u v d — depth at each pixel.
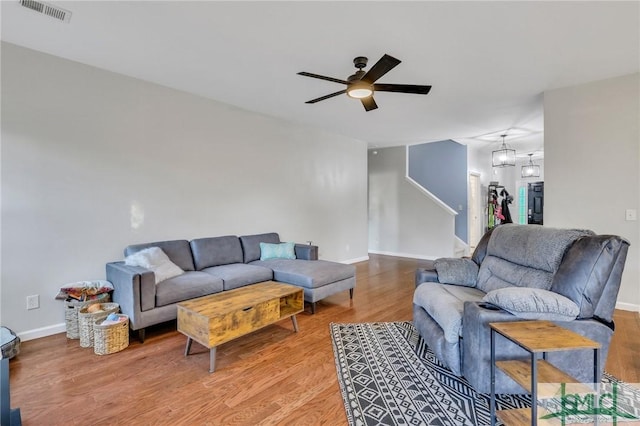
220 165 4.12
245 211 4.42
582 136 3.47
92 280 3.07
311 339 2.78
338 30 2.40
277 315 2.72
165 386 2.06
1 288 2.61
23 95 2.69
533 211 10.07
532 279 2.18
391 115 4.66
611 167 3.34
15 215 2.67
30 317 2.74
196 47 2.68
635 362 2.31
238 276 3.37
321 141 5.59
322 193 5.64
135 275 2.62
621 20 2.25
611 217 3.35
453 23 2.30
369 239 7.86
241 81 3.41
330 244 5.84
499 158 7.01
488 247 2.94
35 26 2.37
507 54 2.78
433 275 2.94
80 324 2.61
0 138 2.59
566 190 3.57
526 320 1.78
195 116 3.85
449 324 2.07
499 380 1.85
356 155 6.39
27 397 1.93
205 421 1.73
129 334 2.86
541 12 2.17
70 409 1.82
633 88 3.21
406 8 2.13
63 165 2.90
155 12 2.19
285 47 2.67
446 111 4.43
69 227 2.94
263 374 2.21
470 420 1.72
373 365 2.33
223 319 2.30
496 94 3.77
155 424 1.71
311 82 3.43
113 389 2.02
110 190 3.19
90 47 2.69
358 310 3.56
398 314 3.44
